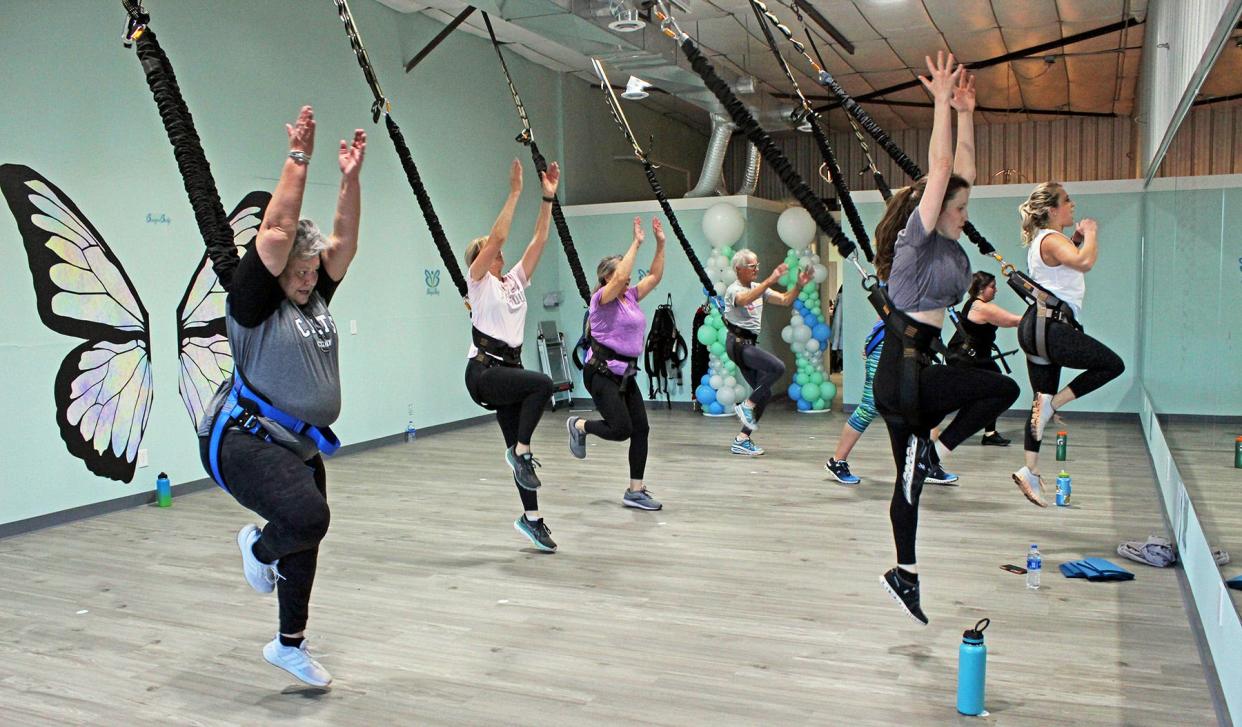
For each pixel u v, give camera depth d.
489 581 4.13
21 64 5.54
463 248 9.64
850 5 8.84
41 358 5.63
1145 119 9.08
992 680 2.94
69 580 4.38
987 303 6.06
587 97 11.88
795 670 3.06
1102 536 4.67
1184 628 3.38
